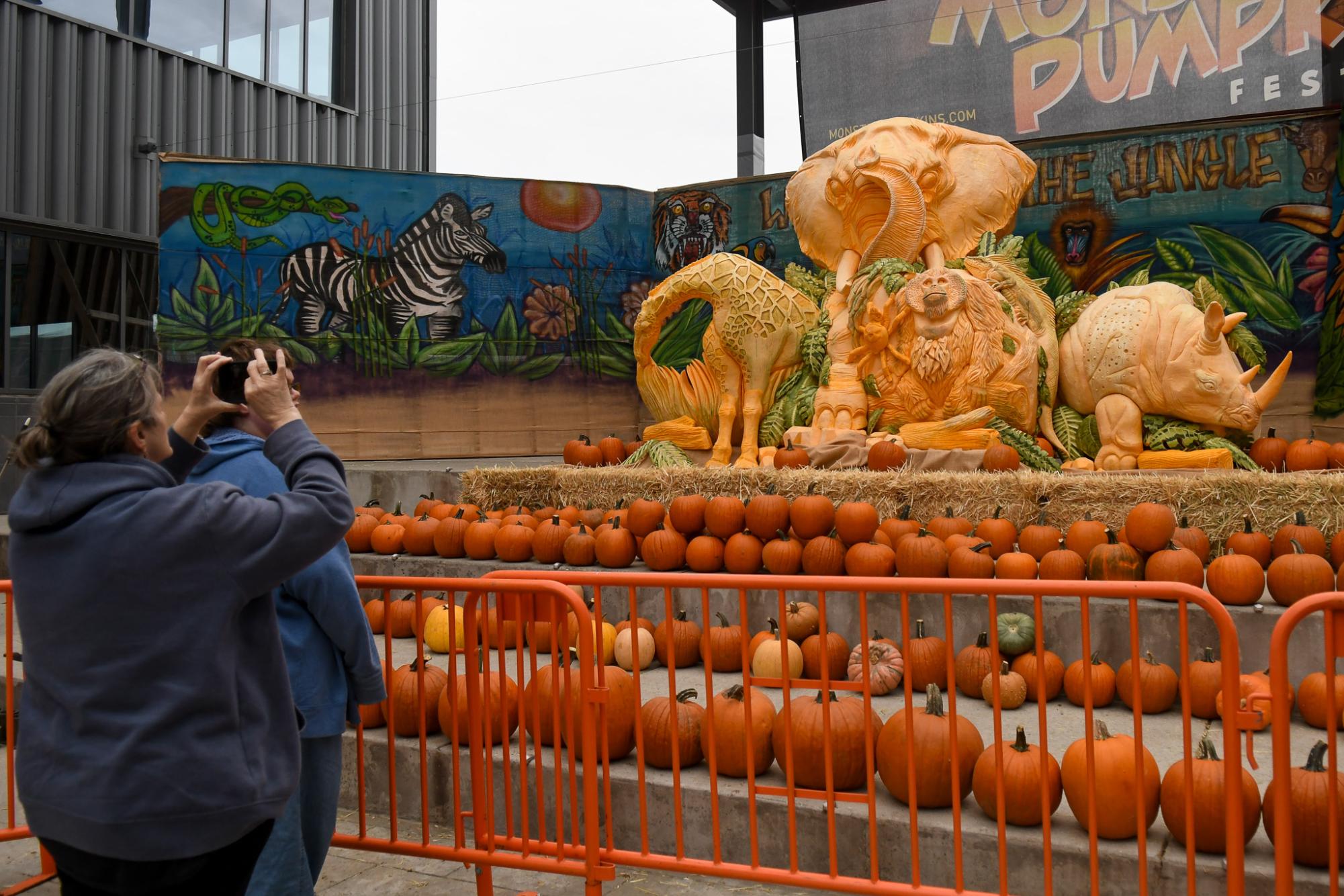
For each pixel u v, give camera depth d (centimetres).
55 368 1420
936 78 1423
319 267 1239
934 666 479
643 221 1375
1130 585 275
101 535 191
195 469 274
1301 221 1116
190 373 1195
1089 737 281
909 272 838
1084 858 307
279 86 1738
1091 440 802
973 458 750
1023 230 1223
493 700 399
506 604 334
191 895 201
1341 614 264
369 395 1251
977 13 1397
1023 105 1384
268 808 201
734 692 378
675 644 524
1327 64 1226
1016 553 550
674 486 691
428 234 1279
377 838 389
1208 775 306
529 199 1320
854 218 927
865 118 1468
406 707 415
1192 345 754
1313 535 529
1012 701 452
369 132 1903
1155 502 585
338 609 277
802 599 557
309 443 229
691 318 1344
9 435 1328
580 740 387
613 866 309
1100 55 1341
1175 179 1162
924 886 288
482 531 675
